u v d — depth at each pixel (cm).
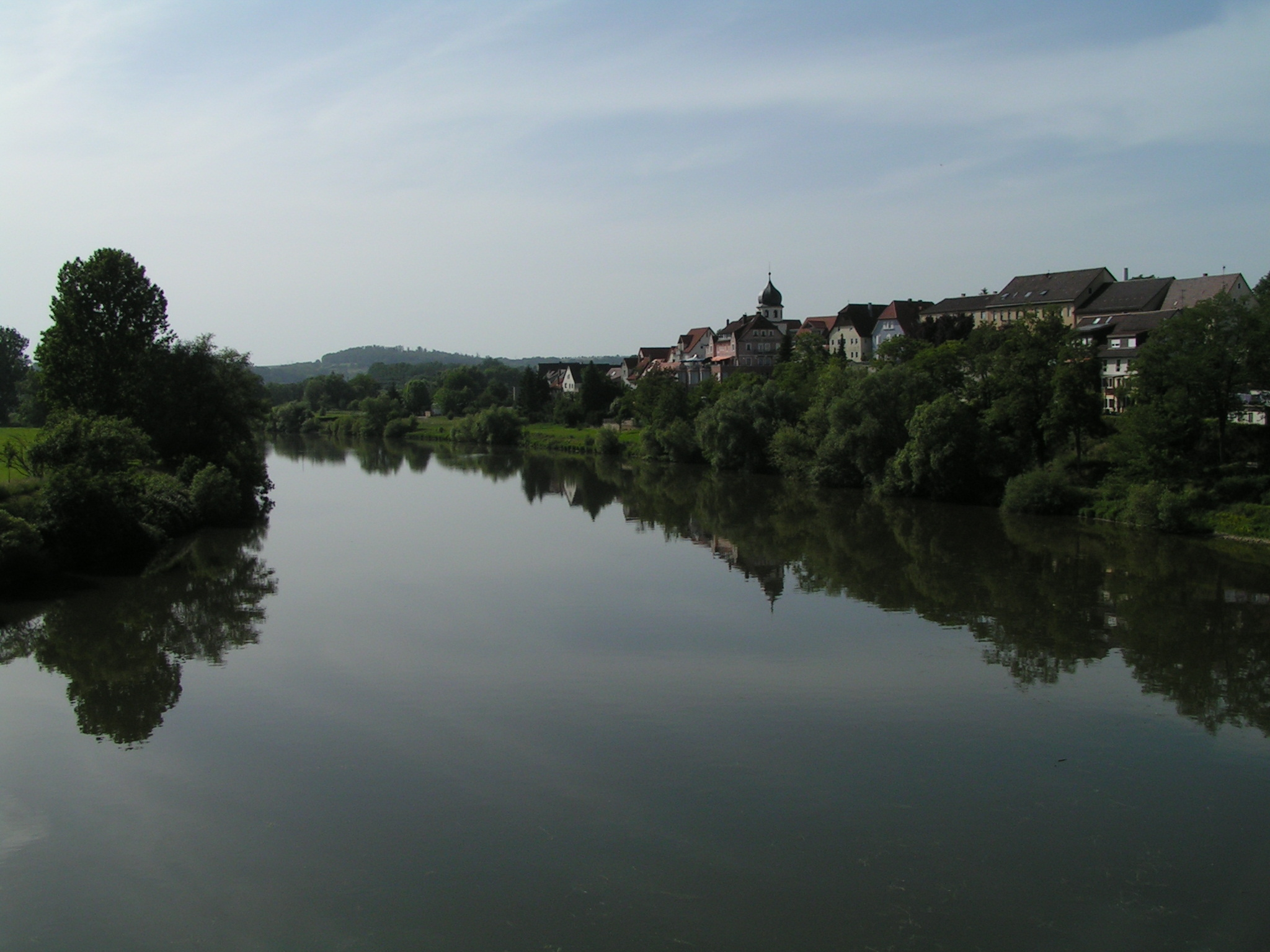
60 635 3375
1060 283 10681
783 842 1939
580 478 8869
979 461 6431
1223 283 8712
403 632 3409
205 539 5266
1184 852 1902
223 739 2459
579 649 3209
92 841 1953
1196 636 3319
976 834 1972
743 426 8819
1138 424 5456
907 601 3853
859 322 13938
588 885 1786
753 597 3925
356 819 2038
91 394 6016
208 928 1661
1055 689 2806
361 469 9994
